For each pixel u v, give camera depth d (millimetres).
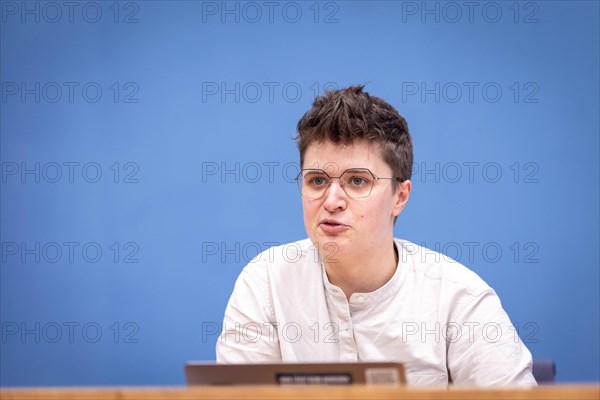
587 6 10219
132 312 10656
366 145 5711
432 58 10359
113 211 10734
